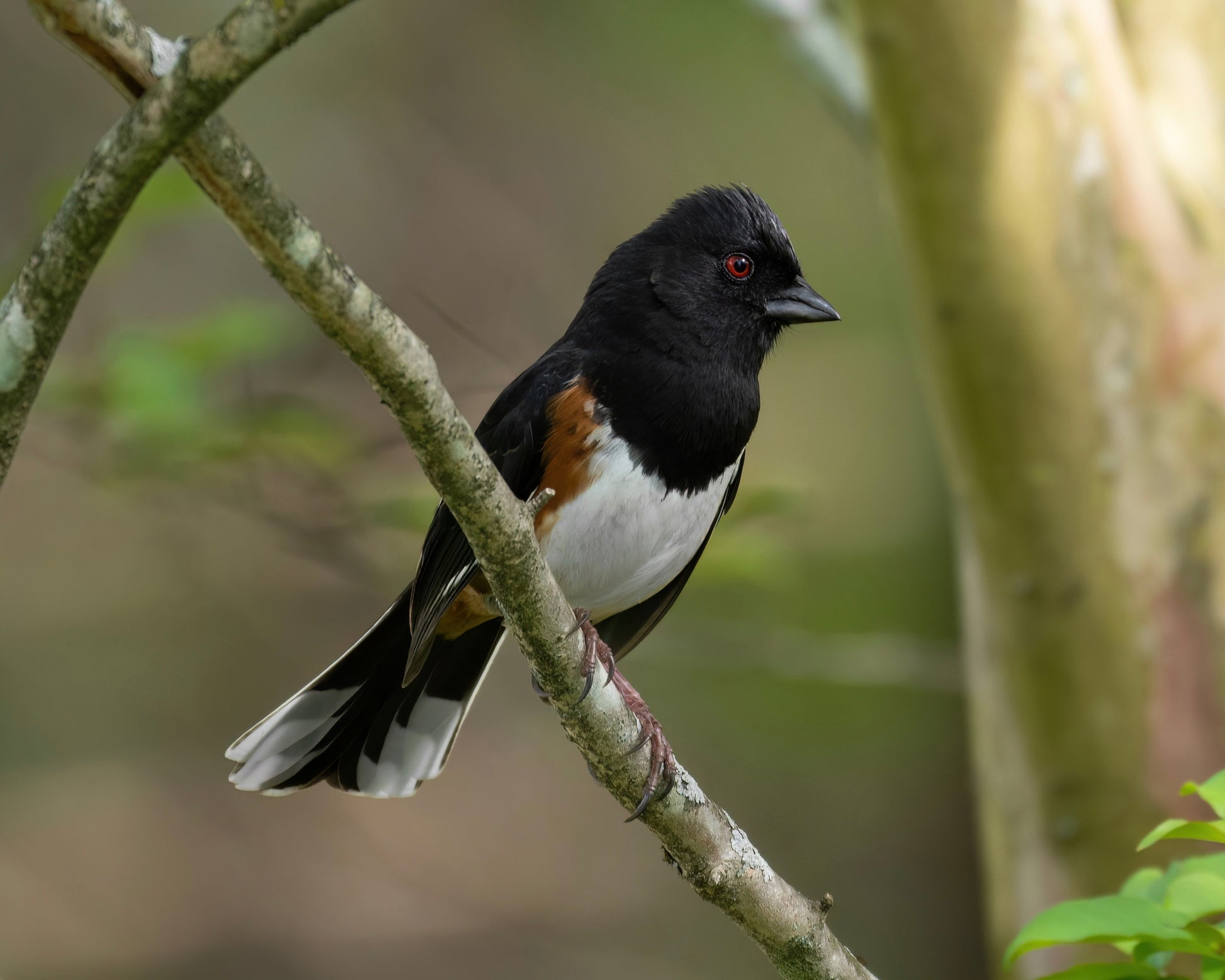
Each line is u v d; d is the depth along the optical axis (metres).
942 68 6.43
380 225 16.00
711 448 6.57
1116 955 6.46
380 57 16.48
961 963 14.49
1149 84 6.84
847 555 14.63
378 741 6.75
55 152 15.04
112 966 14.20
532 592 4.49
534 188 16.34
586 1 16.12
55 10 3.11
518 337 15.51
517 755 16.31
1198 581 6.49
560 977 14.58
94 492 14.92
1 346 3.34
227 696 15.55
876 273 15.50
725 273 6.77
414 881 15.41
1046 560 6.63
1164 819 6.49
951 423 6.79
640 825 16.12
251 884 15.09
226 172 3.25
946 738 14.45
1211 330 6.52
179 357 8.69
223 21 3.03
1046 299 6.53
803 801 14.77
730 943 15.15
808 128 15.89
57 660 15.27
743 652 10.02
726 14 15.52
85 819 15.02
